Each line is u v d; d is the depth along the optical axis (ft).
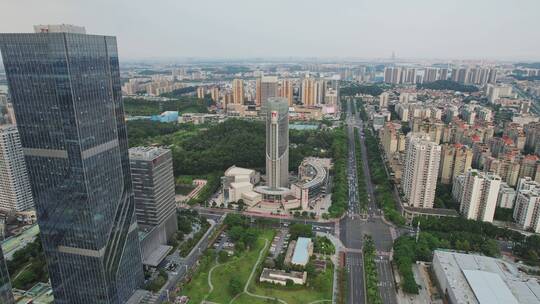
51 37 601.21
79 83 637.30
